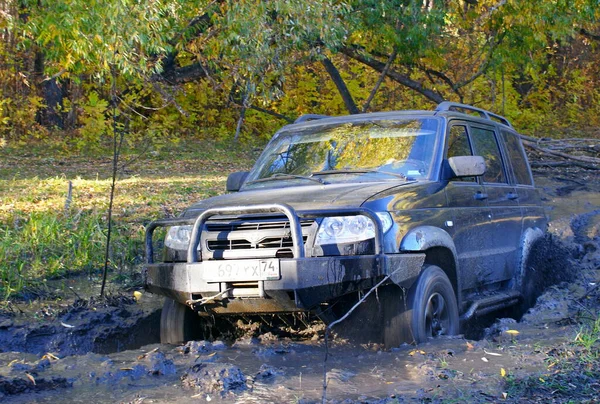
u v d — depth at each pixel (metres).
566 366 4.41
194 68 18.47
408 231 5.39
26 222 9.75
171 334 5.92
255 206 5.14
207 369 4.37
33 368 4.64
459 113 6.81
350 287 5.11
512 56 20.12
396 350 5.06
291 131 6.98
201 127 24.44
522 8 18.58
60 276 8.18
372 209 5.29
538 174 16.11
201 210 5.67
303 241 5.12
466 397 3.93
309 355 5.14
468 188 6.43
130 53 11.30
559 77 31.73
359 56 20.42
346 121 6.79
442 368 4.47
